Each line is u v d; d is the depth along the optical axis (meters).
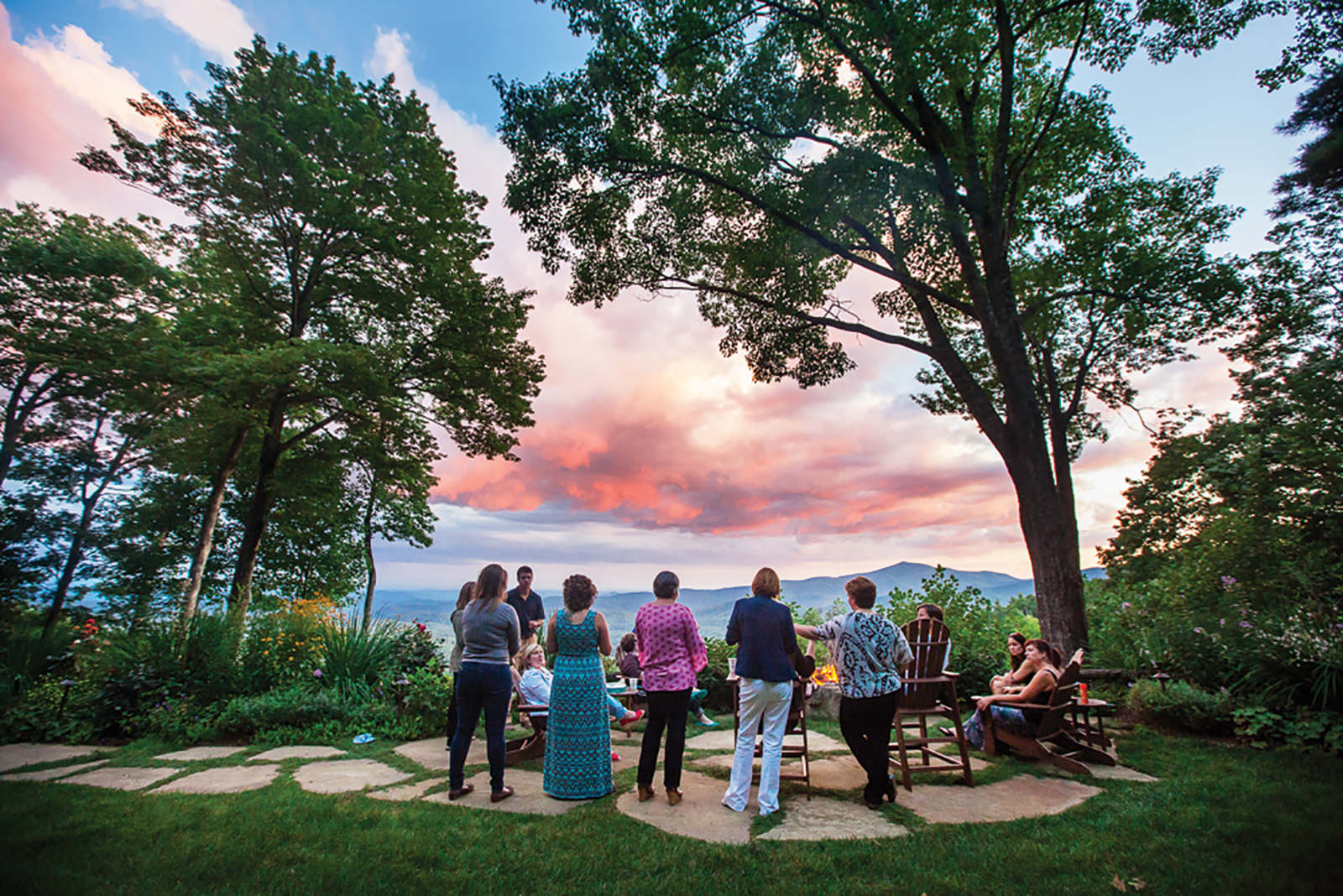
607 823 4.13
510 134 11.78
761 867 3.43
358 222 15.24
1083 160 11.69
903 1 8.88
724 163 12.23
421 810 4.40
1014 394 9.97
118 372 14.62
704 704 8.98
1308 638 6.69
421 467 17.95
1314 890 2.97
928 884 3.19
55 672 8.61
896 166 9.96
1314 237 10.95
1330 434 13.31
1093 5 10.36
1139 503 18.44
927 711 5.23
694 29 10.02
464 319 16.81
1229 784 4.82
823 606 10.71
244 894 3.04
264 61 15.04
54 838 3.72
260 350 13.77
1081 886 3.11
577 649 4.90
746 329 14.22
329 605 9.72
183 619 8.88
